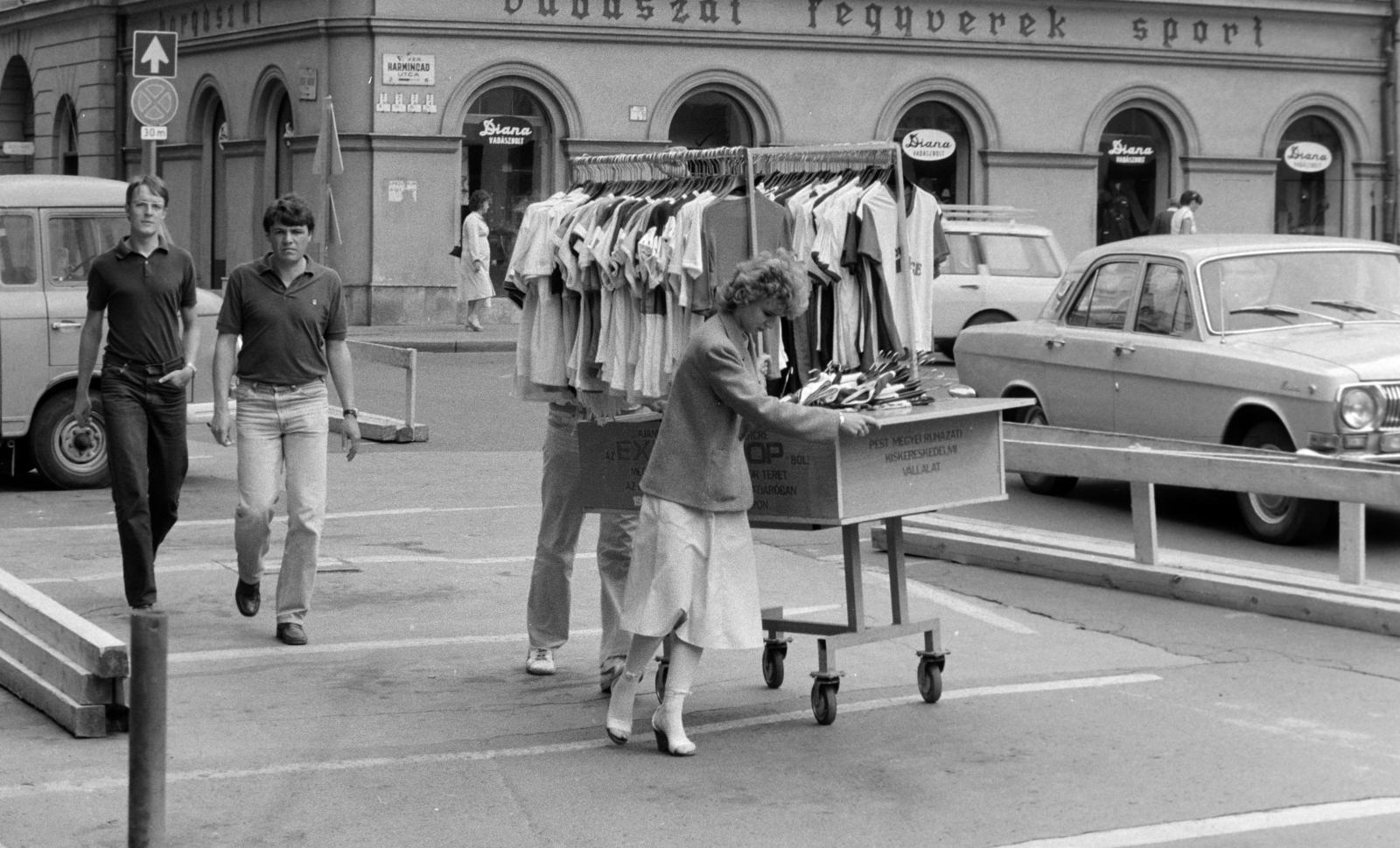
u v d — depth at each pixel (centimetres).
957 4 3316
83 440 1452
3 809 646
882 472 759
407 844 618
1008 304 2470
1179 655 906
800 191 810
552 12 3077
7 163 4097
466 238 2892
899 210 806
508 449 1709
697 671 881
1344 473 977
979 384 1522
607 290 805
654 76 3145
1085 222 3441
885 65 3288
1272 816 644
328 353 938
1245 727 764
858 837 625
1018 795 670
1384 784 683
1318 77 3600
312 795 671
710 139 3228
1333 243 1370
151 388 945
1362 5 3594
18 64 4125
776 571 1141
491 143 3092
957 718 782
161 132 1820
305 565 915
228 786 682
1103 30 3422
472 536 1243
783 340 808
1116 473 1080
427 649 914
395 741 748
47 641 801
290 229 899
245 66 3231
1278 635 946
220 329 914
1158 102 3478
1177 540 1252
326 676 857
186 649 903
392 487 1466
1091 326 1412
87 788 673
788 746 740
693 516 718
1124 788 678
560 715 793
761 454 760
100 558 1142
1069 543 1137
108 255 943
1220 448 1152
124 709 749
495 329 2977
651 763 717
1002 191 3378
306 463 916
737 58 3194
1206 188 3522
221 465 1606
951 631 968
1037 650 919
